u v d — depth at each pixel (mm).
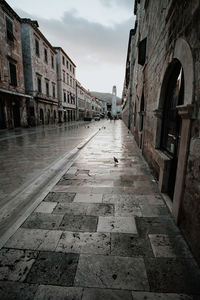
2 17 15008
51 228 2303
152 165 4453
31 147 8141
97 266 1728
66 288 1512
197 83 1813
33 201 3004
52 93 27375
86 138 11156
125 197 3168
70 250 1933
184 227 2131
